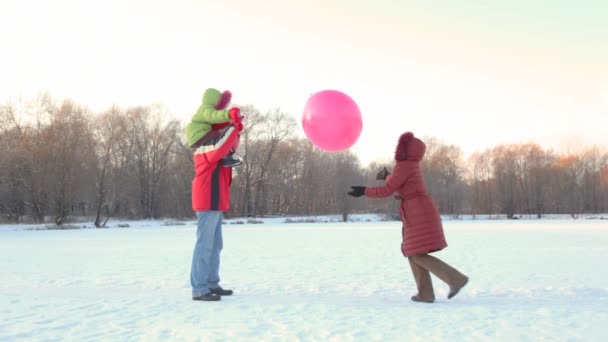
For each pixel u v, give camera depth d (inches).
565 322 162.6
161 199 2048.5
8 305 202.4
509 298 215.5
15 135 1621.6
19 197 1596.9
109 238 857.5
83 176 1605.6
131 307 195.8
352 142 220.7
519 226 1231.5
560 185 2464.3
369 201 2370.8
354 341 140.1
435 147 2454.5
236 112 213.2
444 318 170.4
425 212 203.0
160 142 2059.5
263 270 340.5
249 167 2190.0
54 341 143.0
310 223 1742.1
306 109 221.1
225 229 1211.9
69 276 313.0
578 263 375.2
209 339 143.5
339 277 299.0
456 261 396.2
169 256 471.5
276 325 161.2
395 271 330.6
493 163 2524.6
